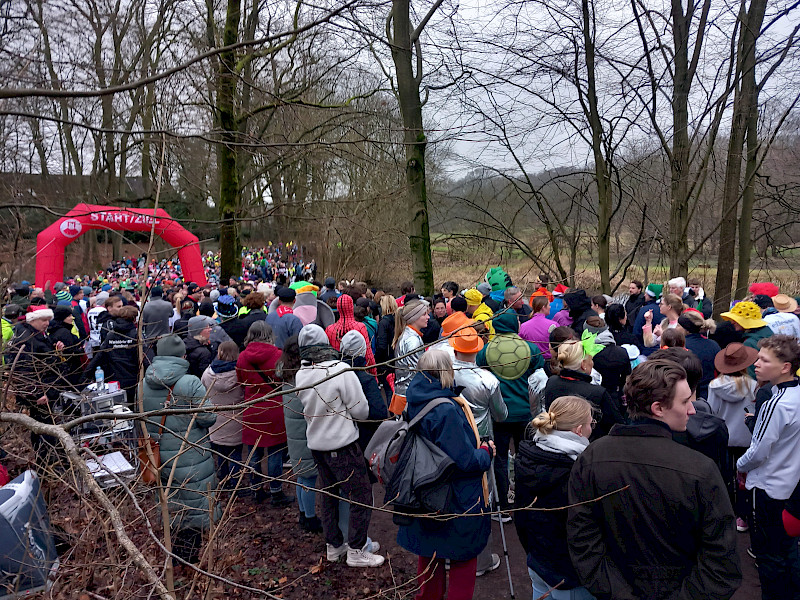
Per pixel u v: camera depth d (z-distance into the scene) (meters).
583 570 1.99
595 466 1.99
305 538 4.32
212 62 4.43
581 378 3.41
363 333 5.57
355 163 5.08
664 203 8.45
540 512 2.48
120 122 4.59
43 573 2.70
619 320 5.35
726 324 4.94
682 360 3.23
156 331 5.93
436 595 3.07
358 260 19.17
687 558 1.86
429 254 7.60
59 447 3.51
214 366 4.70
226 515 3.21
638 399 1.98
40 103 3.21
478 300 5.53
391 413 5.00
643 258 10.42
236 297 9.14
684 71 7.20
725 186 7.88
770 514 3.04
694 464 1.84
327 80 9.16
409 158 7.30
